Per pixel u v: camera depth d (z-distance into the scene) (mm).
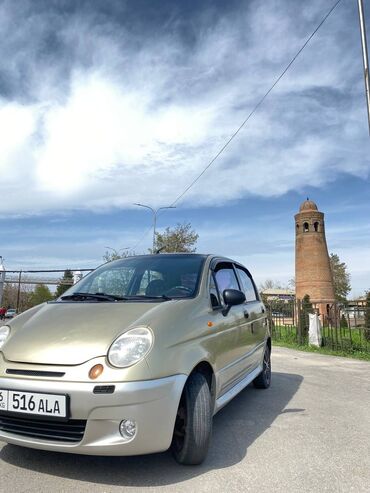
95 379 2801
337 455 3594
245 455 3551
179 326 3318
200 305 3820
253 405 5281
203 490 2883
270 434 4129
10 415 2916
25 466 3199
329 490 2941
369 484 3051
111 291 4180
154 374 2891
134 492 2830
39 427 2904
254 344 5406
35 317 3600
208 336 3658
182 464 3260
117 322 3201
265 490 2916
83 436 2775
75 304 3760
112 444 2758
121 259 4992
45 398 2824
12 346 3166
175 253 4855
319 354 11125
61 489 2848
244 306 5184
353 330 12875
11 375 2959
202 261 4520
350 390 6258
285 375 7590
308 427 4371
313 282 43844
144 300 3686
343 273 76875
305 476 3160
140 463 3295
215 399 3717
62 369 2877
